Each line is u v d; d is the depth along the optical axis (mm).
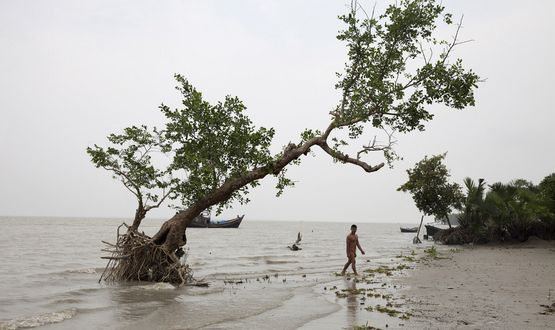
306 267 24531
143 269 17172
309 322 9703
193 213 17141
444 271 19875
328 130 18016
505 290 13844
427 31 17812
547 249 34594
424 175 45938
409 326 8969
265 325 9492
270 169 17188
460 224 46469
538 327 8773
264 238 72688
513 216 40812
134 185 17172
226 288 15773
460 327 8828
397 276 18297
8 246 41000
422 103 17516
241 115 17594
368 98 17719
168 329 9211
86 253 33938
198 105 16672
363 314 10477
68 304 12555
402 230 107688
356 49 18219
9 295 14312
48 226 115500
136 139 17156
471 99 17016
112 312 11227
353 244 19734
